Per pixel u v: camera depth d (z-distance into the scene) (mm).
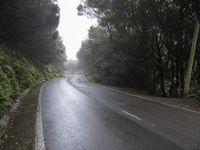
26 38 37188
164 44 26125
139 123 9375
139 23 24641
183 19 21781
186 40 22922
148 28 24359
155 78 29844
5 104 11477
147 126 8898
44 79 45562
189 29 21969
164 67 26578
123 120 9898
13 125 9203
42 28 38406
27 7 31062
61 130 8336
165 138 7391
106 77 41562
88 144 6852
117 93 21312
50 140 7234
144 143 6910
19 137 7609
